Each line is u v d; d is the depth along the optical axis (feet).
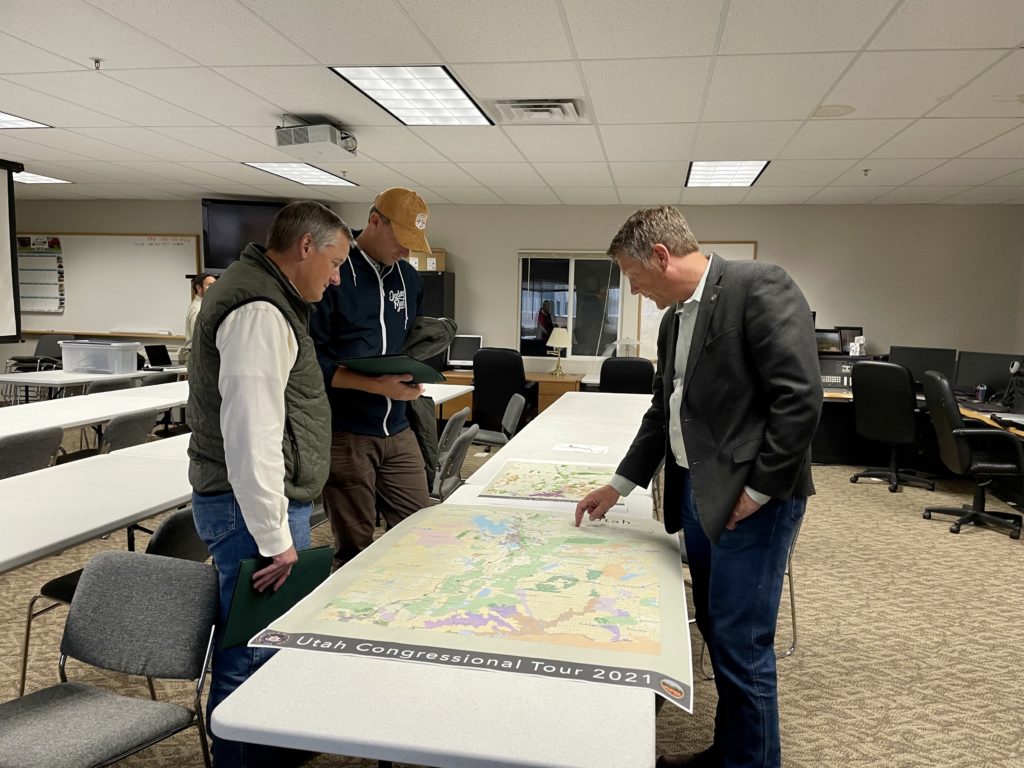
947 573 11.35
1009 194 20.06
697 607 5.69
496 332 24.81
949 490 16.94
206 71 11.60
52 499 6.78
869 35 9.41
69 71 11.69
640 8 8.82
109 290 26.50
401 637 3.32
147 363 21.57
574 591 3.89
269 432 4.60
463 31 9.68
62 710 4.57
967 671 8.15
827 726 7.02
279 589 4.74
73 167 19.98
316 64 11.13
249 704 2.78
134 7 9.20
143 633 4.80
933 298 22.07
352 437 6.83
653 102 12.50
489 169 18.65
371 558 4.35
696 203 22.90
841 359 19.44
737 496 4.54
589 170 18.42
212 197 25.04
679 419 5.06
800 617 9.59
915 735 6.88
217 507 4.89
